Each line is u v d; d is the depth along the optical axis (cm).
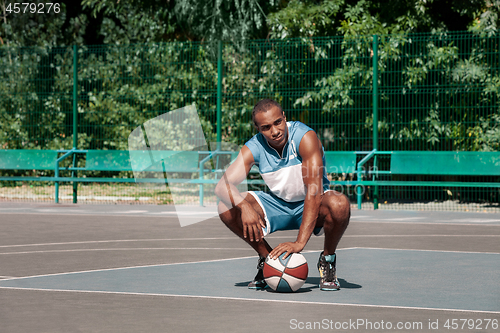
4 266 778
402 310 552
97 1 2031
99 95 1734
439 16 1672
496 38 1470
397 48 1523
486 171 1417
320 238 1049
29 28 2125
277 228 655
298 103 1574
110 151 1628
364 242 991
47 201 1655
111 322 511
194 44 1656
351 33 1572
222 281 688
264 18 1762
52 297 603
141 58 1703
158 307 563
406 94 1538
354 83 1553
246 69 1597
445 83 1516
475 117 1495
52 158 1667
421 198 1571
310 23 1598
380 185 1483
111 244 968
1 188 1878
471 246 948
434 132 1526
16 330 486
